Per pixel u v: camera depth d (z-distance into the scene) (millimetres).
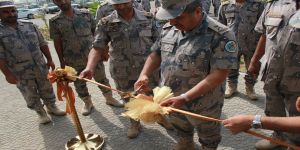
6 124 4773
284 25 2645
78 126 3709
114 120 4465
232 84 4664
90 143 3834
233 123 1711
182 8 2186
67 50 4547
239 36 4484
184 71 2525
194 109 2652
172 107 2271
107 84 4820
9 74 4227
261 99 4559
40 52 4496
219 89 2656
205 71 2479
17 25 4258
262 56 3299
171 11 2201
